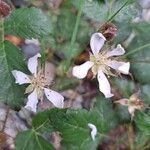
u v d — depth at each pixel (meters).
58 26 0.12
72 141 0.11
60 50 0.12
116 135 0.13
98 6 0.11
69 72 0.13
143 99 0.12
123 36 0.11
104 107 0.11
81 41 0.12
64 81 0.13
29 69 0.10
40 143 0.10
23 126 0.12
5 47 0.10
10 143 0.11
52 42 0.11
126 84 0.12
